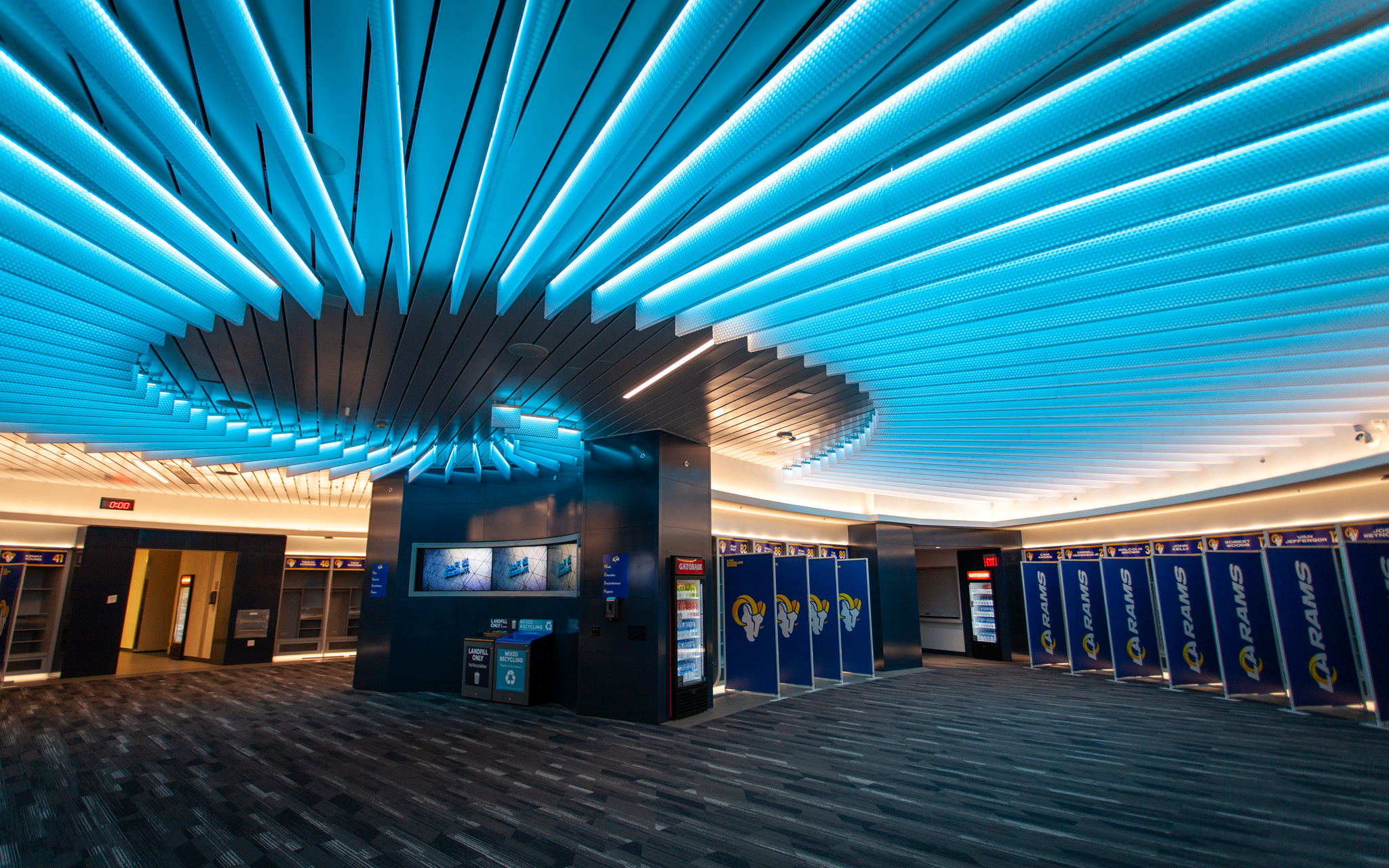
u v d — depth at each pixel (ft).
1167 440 29.76
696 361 19.51
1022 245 11.75
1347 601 32.27
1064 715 30.17
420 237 11.85
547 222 11.03
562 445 31.40
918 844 14.69
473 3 6.77
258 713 30.83
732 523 41.93
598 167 9.10
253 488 46.62
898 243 11.76
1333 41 7.39
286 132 8.08
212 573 55.93
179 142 8.14
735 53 7.51
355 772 20.61
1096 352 17.89
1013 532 56.03
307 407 23.94
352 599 61.21
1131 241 12.01
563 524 35.60
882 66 7.72
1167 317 15.76
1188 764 21.50
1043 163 9.96
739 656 36.40
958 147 9.55
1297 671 30.89
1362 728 27.02
